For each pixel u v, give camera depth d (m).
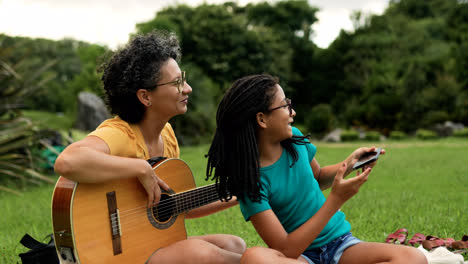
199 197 2.80
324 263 2.46
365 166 2.51
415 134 29.05
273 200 2.50
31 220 5.88
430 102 29.53
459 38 48.06
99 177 2.30
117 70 2.55
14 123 9.45
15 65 9.46
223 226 4.97
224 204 2.99
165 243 2.64
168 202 2.66
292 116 2.48
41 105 48.06
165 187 2.62
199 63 30.41
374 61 46.50
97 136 2.43
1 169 9.28
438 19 53.94
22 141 9.16
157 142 2.78
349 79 48.47
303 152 2.63
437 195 7.03
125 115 2.61
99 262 2.36
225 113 2.44
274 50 35.12
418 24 52.72
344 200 2.26
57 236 2.36
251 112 2.40
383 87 36.47
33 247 3.17
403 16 53.31
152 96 2.55
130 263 2.48
